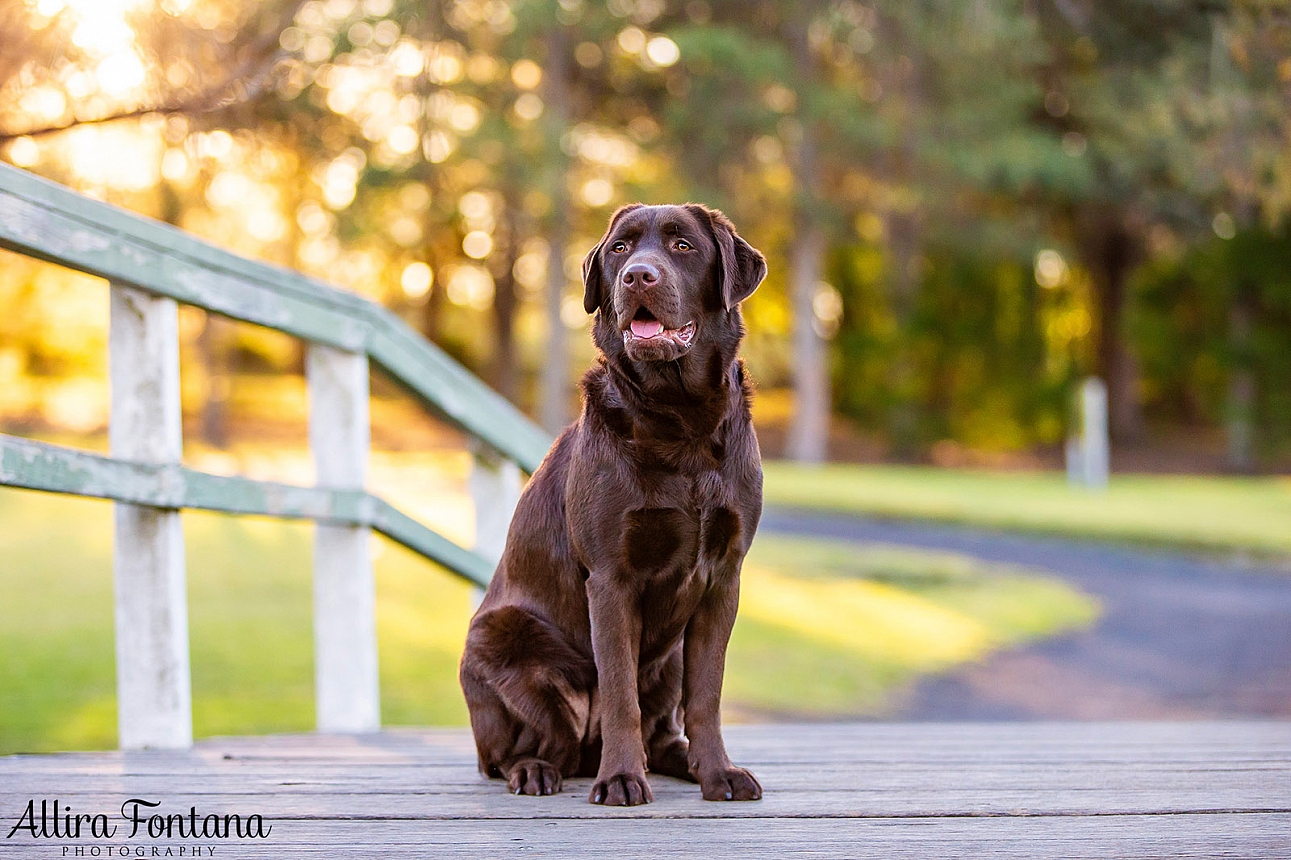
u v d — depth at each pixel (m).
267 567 13.60
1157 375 33.31
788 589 13.16
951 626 11.56
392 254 26.02
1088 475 23.36
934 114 26.19
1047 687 9.37
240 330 33.12
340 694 4.43
